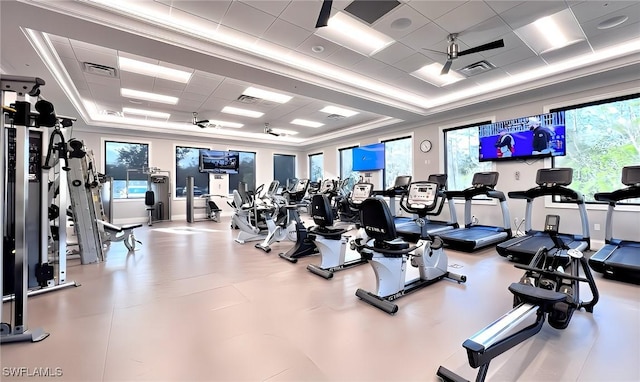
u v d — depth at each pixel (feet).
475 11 10.73
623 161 15.67
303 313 8.52
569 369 5.87
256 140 36.27
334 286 10.78
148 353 6.49
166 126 29.66
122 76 16.40
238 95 20.11
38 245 10.19
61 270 10.69
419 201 15.23
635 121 15.29
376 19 11.23
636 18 11.18
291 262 14.16
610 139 16.06
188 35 11.61
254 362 6.16
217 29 12.05
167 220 31.63
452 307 8.89
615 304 8.93
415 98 21.11
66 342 6.93
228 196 35.88
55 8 9.19
